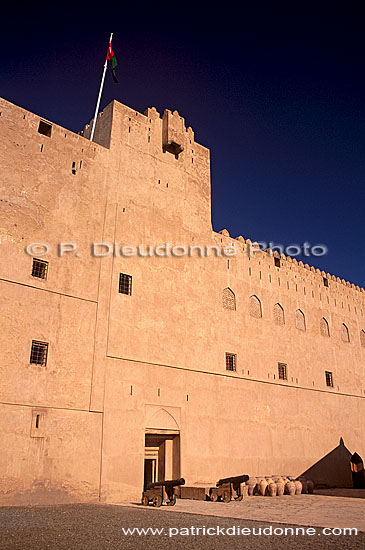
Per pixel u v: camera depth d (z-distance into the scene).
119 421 18.09
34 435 15.64
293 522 12.03
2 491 14.52
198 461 20.62
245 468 22.67
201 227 24.50
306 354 28.72
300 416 26.81
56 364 16.84
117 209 20.61
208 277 24.06
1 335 15.73
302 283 30.34
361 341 34.00
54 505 15.12
